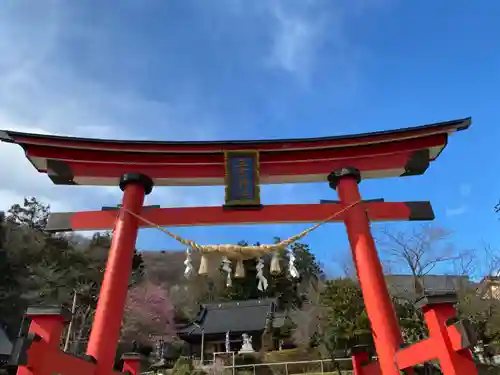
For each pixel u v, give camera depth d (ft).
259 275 23.43
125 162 28.17
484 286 76.48
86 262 133.39
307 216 26.61
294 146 28.30
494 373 61.62
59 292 109.81
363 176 29.66
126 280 23.11
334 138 28.14
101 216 26.27
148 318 124.57
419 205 27.55
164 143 27.81
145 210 26.58
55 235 147.33
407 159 28.96
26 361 14.56
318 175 28.91
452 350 15.33
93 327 20.85
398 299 74.38
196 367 93.15
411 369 21.56
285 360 93.91
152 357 112.88
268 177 29.12
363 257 24.12
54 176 27.55
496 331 66.13
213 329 123.24
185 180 28.94
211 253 22.65
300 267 147.84
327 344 78.69
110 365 19.99
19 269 120.88
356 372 26.66
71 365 17.15
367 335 74.38
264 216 26.43
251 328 120.26
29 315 16.22
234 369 89.61
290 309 122.31
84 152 27.73
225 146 28.17
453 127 27.96
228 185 27.04
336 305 79.15
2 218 132.77
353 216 26.04
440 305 16.44
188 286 161.48
